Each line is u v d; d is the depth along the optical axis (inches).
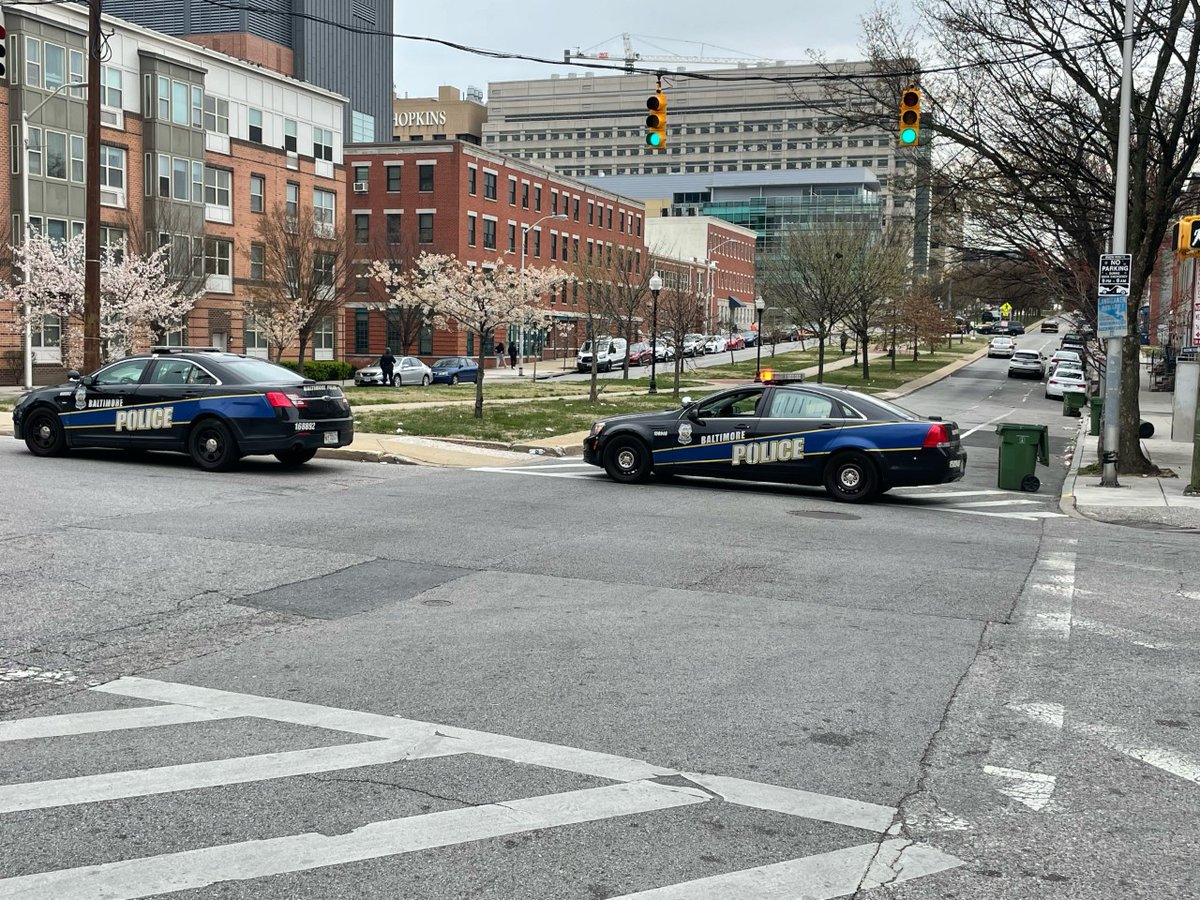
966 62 826.2
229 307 2028.8
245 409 620.4
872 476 592.1
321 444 639.8
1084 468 782.5
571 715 234.2
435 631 302.2
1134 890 162.4
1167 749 222.2
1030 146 818.8
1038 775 207.2
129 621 306.2
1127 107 675.4
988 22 806.5
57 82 1638.8
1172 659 289.6
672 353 2650.1
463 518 494.6
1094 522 567.5
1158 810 192.1
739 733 225.3
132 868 162.9
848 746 219.6
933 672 272.4
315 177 2285.9
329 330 2300.7
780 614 329.7
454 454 761.0
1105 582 392.5
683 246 4340.6
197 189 1900.8
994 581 388.5
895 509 580.7
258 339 2108.8
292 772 200.7
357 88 4547.2
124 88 1776.6
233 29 4030.5
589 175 7012.8
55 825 177.3
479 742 217.5
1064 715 241.9
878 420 596.4
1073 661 285.4
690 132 6688.0
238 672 262.7
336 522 472.4
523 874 163.0
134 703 239.0
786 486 668.1
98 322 878.4
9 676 256.8
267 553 402.0
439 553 413.1
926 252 2765.7
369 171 2581.2
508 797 191.0
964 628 318.0
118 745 213.5
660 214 5423.2
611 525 487.5
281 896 155.6
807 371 2401.6
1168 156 751.1
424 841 173.3
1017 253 978.7
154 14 4082.2
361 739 218.2
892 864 169.0
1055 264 956.0
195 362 641.6
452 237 2541.8
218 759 206.5
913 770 207.9
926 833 180.5
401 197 2568.9
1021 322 5821.9
